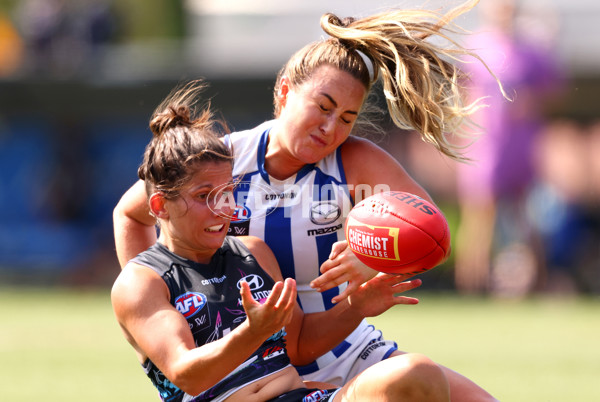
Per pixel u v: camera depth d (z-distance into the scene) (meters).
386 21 12.66
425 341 26.23
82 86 41.59
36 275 43.19
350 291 11.55
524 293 37.19
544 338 26.95
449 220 41.25
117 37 46.28
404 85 12.41
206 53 41.72
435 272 40.53
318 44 12.52
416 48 12.72
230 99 40.72
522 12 35.81
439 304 35.56
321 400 10.93
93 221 45.44
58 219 45.41
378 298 11.78
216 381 10.20
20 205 45.62
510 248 37.84
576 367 22.41
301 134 12.15
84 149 45.22
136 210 12.93
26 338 27.14
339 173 12.73
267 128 12.86
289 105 12.30
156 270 11.07
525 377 21.09
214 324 11.09
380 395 10.07
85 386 20.02
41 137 45.16
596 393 19.20
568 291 39.47
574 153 47.06
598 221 41.84
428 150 44.00
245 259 11.75
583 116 41.69
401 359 10.12
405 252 10.98
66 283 42.47
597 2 41.81
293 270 12.82
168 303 10.85
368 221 11.18
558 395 18.94
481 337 27.03
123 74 41.12
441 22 13.05
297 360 12.59
